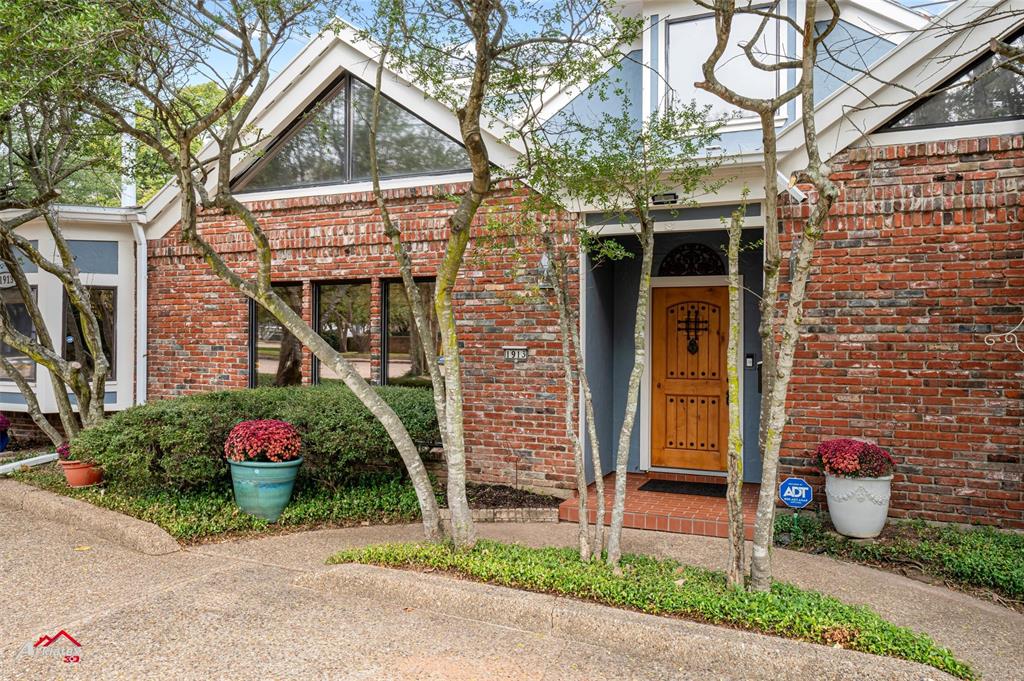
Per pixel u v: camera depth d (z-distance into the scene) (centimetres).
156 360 1026
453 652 415
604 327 883
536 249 801
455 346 559
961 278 649
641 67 812
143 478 702
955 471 649
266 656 409
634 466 920
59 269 833
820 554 611
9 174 970
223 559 593
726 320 887
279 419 758
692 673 389
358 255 902
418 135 884
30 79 558
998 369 637
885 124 677
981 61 650
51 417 1116
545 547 591
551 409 798
